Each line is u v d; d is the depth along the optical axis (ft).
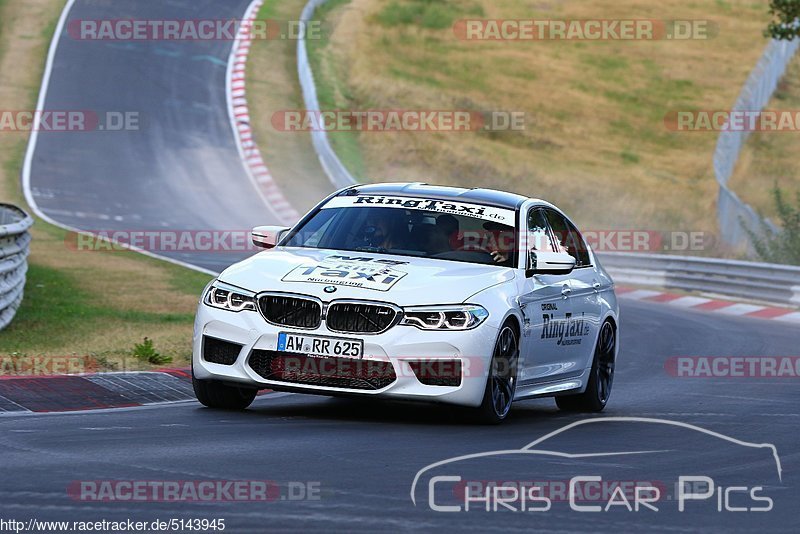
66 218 369.09
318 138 490.08
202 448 84.23
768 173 513.86
